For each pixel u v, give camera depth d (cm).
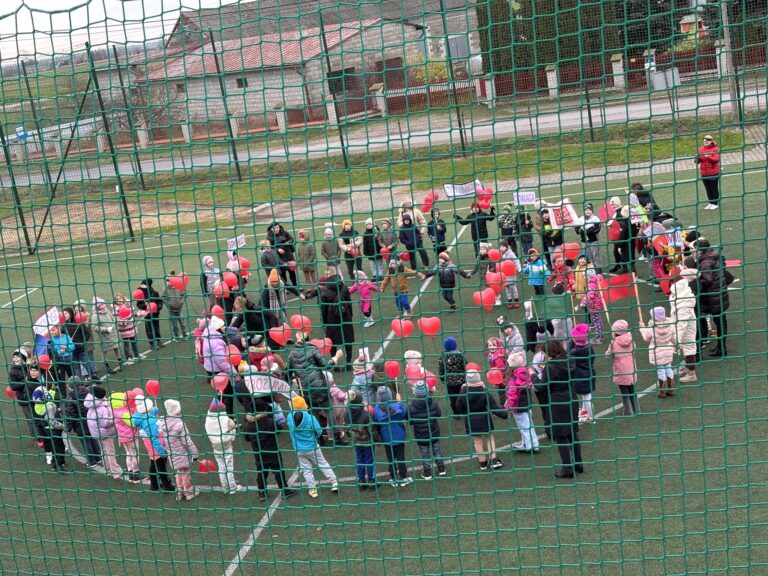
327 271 1608
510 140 2945
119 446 1370
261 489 1219
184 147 995
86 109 1975
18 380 1438
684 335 1308
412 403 1197
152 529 1198
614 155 2764
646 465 1173
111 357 1862
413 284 2162
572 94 2973
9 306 2370
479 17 2697
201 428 1486
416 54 2867
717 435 1221
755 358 1444
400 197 2752
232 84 2708
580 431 1298
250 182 992
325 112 959
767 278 934
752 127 2666
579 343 1143
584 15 2669
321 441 1369
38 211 2897
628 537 1027
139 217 1029
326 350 1363
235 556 1105
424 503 1168
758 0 1825
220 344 1242
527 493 1153
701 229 2152
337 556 1077
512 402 1180
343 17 2858
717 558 966
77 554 1152
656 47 2491
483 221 1923
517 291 1883
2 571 1121
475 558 1031
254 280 2291
